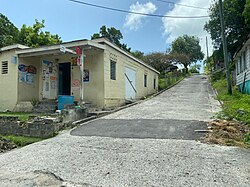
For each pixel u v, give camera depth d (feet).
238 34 93.25
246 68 53.72
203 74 169.07
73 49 39.34
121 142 20.99
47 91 46.39
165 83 96.43
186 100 51.70
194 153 17.40
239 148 18.65
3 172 15.01
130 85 55.36
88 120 32.01
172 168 14.61
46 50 40.34
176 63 135.33
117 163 15.71
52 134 26.89
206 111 35.94
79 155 17.67
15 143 26.02
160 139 21.58
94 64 42.42
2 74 44.96
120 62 49.32
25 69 44.37
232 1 89.97
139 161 15.98
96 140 22.07
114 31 138.62
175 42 171.12
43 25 84.69
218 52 102.83
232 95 51.49
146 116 33.09
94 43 38.68
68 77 46.57
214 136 21.71
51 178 13.67
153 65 123.65
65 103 37.86
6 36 81.25
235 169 14.28
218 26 98.07
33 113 38.55
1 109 44.42
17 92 42.91
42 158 17.38
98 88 41.81
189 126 25.77
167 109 39.24
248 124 25.26
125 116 34.04
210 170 14.17
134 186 12.31
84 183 12.84
